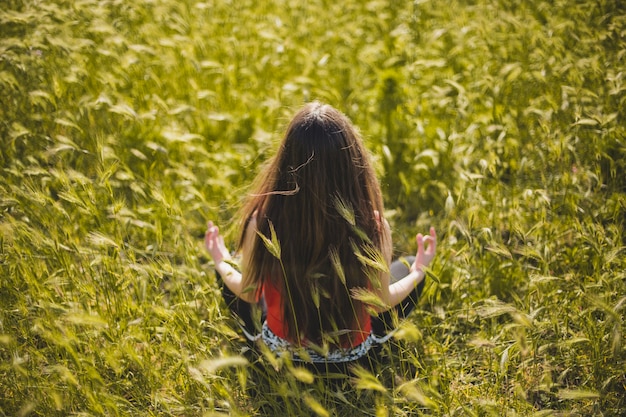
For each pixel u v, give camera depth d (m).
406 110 4.07
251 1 5.51
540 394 2.63
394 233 3.56
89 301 2.76
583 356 2.61
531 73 3.98
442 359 2.62
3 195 2.88
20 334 2.62
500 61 4.24
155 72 4.43
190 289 3.13
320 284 2.32
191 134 3.70
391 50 4.66
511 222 3.12
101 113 3.90
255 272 2.42
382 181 3.88
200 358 2.51
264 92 4.46
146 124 3.99
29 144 3.61
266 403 2.49
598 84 3.78
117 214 2.77
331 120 2.24
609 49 4.04
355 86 4.53
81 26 4.42
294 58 4.73
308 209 2.22
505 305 2.33
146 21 4.92
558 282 2.85
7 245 2.75
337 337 2.32
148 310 2.69
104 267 2.74
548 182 3.37
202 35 4.77
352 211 2.17
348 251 2.29
